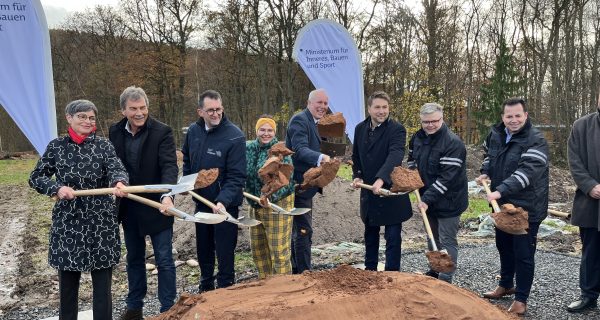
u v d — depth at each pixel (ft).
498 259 21.43
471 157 58.90
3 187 56.13
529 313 14.94
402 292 9.57
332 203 29.48
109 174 11.93
